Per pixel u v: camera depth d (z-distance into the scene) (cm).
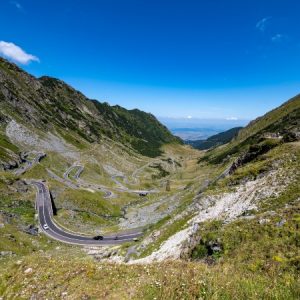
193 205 5453
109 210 14450
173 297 1312
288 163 4619
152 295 1367
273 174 4341
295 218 2155
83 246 8650
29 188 13625
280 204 3303
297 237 1888
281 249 1816
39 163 19362
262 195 3791
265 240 2034
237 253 2023
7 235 7106
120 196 17400
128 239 9256
